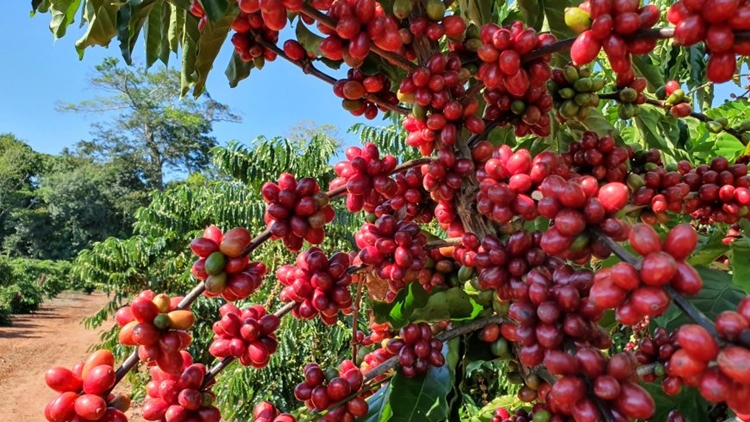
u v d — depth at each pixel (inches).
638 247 6.5
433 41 11.3
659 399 12.4
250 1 9.8
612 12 8.2
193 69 18.4
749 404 5.5
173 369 9.9
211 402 11.0
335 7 10.2
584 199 7.6
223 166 63.8
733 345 5.6
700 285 6.2
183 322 9.7
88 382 9.0
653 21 8.2
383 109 13.4
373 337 15.8
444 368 12.6
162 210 78.4
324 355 57.1
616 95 13.7
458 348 13.2
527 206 9.4
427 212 13.9
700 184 13.7
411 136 12.4
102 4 18.4
